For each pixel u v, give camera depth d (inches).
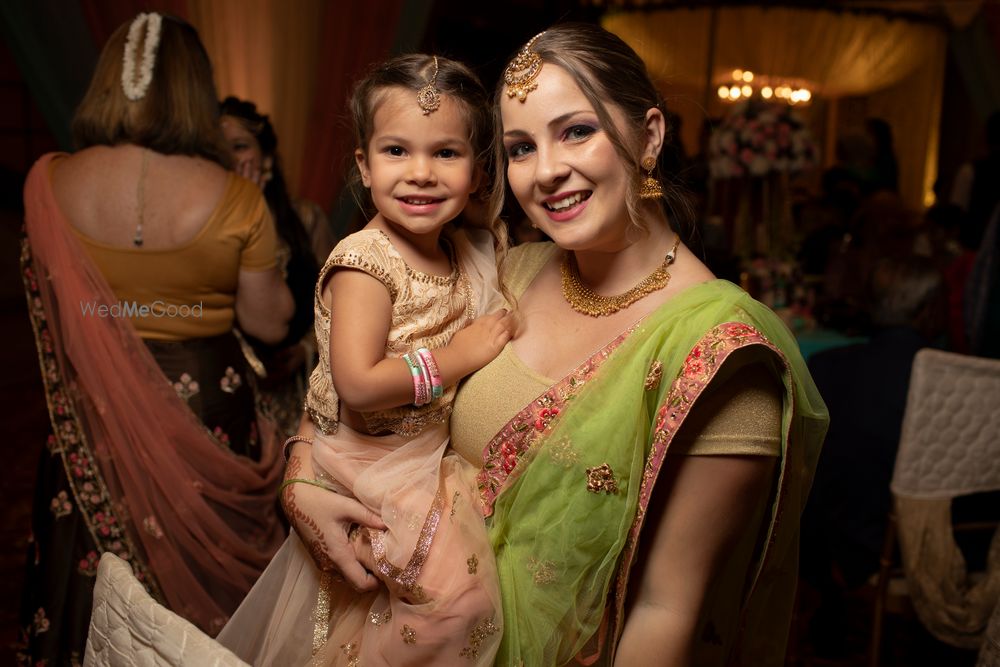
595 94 50.2
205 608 85.0
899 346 108.1
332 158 158.6
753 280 163.5
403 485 54.9
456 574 52.1
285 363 114.1
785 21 296.0
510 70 52.4
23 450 196.2
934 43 313.9
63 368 83.3
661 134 52.7
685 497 49.3
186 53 86.0
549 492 52.0
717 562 49.9
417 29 159.0
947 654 111.6
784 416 49.6
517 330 58.9
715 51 301.6
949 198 291.6
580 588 51.4
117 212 82.4
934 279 108.3
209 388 86.1
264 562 88.7
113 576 52.7
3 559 141.3
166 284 83.9
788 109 170.6
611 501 50.3
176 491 83.3
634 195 51.8
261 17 154.6
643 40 305.0
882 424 105.2
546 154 51.1
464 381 58.6
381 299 56.4
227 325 89.2
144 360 82.8
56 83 142.9
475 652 51.5
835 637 119.2
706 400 48.7
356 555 55.7
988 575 95.2
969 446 96.7
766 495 51.6
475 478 56.6
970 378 95.0
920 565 98.0
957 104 359.3
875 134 276.8
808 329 154.6
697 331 49.5
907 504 98.2
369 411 55.6
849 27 298.4
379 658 53.4
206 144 87.0
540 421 53.5
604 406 50.9
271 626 60.4
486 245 65.0
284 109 156.9
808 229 195.3
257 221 87.4
